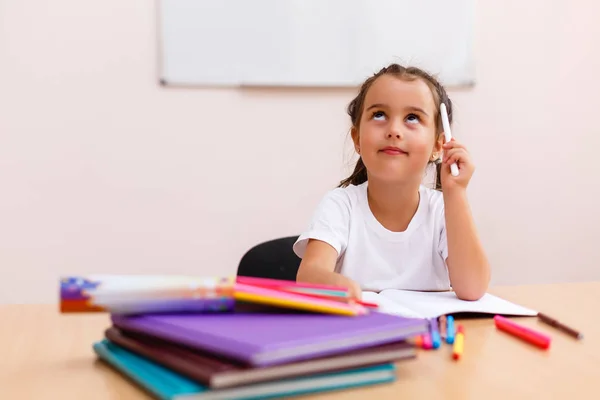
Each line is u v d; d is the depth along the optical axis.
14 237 2.13
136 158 2.18
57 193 2.14
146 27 2.15
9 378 0.63
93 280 0.64
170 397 0.51
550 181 2.51
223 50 2.20
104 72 2.14
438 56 2.36
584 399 0.59
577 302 1.03
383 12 2.30
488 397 0.59
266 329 0.59
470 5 2.37
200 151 2.22
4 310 0.92
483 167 2.44
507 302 0.99
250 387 0.54
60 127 2.12
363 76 2.30
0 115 2.09
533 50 2.45
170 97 2.18
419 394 0.59
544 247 2.53
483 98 2.42
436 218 1.26
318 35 2.26
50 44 2.10
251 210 2.27
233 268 2.28
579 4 2.47
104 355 0.67
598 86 2.52
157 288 0.65
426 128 1.15
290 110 2.27
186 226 2.23
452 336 0.77
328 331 0.59
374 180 1.22
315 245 1.18
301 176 2.30
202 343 0.55
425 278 1.24
